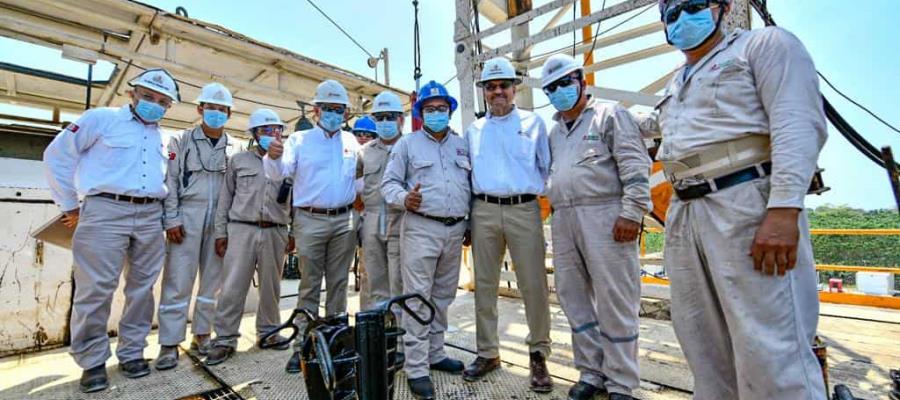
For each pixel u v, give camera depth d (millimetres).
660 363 2670
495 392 2268
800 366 1190
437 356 2559
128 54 3656
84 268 2365
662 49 4258
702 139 1350
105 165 2430
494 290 2490
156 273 2678
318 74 4699
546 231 4883
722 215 1319
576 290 2238
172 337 2717
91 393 2326
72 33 3619
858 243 16859
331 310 2920
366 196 2924
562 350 2998
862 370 2475
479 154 2410
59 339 3107
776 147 1186
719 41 1442
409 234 2377
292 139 2891
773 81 1221
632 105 4211
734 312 1277
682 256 1492
